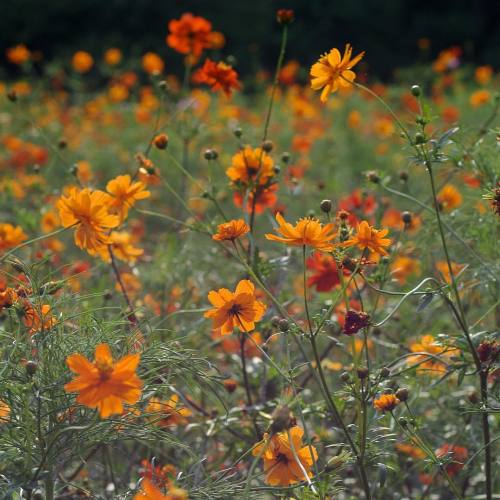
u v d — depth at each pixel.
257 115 6.43
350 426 1.99
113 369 1.78
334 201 3.39
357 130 5.52
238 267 2.54
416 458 2.25
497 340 2.15
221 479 1.95
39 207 2.81
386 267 2.15
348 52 2.02
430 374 2.18
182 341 2.30
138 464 2.27
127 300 2.26
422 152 2.00
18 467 1.94
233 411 2.17
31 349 1.93
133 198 2.14
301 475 1.90
